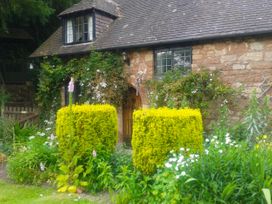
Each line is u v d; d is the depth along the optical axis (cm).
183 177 484
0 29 1686
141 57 1212
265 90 953
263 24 955
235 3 1120
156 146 601
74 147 679
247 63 991
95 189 646
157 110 636
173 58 1144
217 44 1046
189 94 1030
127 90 1279
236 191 453
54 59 1430
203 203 453
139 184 581
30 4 1536
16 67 2033
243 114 954
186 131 607
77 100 1390
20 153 774
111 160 691
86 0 1452
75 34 1443
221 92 1004
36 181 703
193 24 1123
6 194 642
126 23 1368
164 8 1306
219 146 546
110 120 705
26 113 1466
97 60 1265
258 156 477
